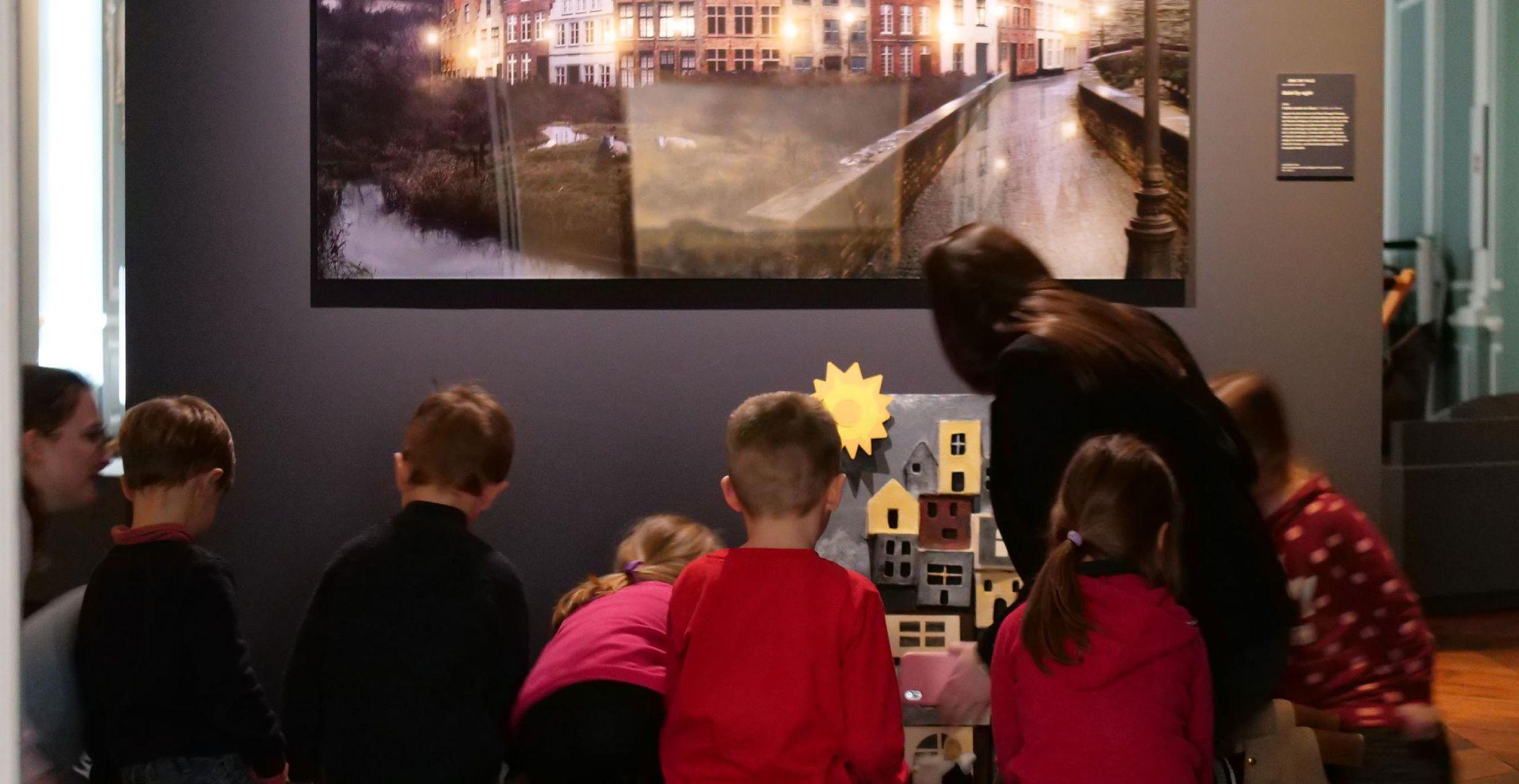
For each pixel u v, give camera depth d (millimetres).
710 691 1739
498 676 1930
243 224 2891
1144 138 2818
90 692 1938
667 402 2906
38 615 1953
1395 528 4684
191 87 2873
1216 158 2850
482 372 2904
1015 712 1787
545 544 2924
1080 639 1683
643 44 2803
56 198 2760
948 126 2816
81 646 1943
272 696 2926
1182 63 2809
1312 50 2840
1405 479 4688
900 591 2754
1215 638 1796
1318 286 2871
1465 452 4809
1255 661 1803
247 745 1983
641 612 1896
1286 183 2859
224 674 1965
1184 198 2838
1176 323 2875
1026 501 1846
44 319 2717
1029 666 1737
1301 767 1795
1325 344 2877
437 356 2906
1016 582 2699
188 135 2879
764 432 1835
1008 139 2816
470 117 2828
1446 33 5516
